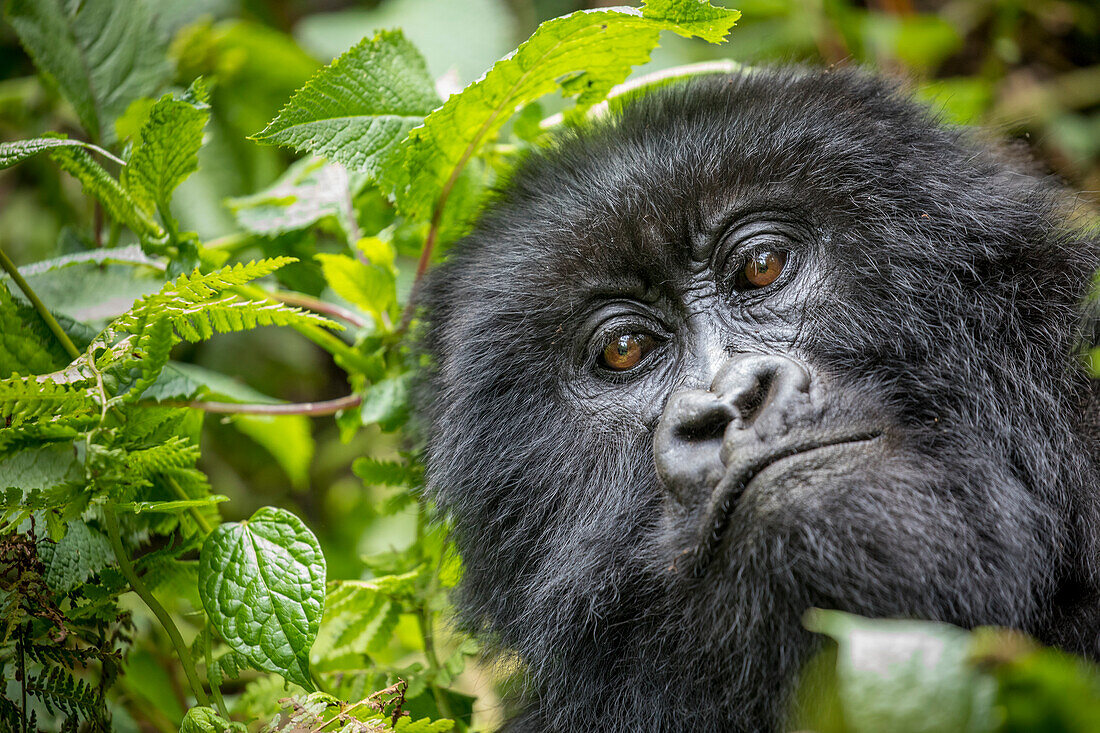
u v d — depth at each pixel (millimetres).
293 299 3350
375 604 2939
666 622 2383
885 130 2613
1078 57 4875
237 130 4648
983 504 2150
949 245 2449
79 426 2404
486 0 4555
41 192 4855
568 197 2768
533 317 2670
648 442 2467
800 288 2428
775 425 2135
